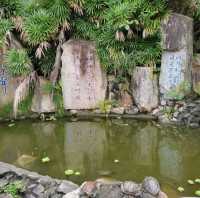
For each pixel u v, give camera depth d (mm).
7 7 7277
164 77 6828
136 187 3965
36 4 7285
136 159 5441
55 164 5270
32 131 6527
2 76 6949
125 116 6984
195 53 7227
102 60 7004
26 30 7035
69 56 6973
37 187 4262
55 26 7043
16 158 5473
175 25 6617
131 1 7094
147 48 7008
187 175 4934
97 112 7102
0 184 4324
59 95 7152
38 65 7383
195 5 7098
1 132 6496
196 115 6523
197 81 6824
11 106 6992
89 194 4000
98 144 5980
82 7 7195
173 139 6129
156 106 6957
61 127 6699
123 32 7004
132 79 7051
